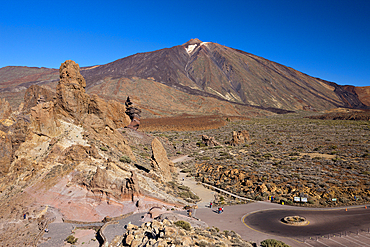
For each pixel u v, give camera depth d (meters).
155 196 43.62
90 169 44.00
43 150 46.78
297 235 31.67
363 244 28.34
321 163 66.06
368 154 70.38
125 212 39.47
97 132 58.75
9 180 43.88
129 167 52.59
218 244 24.86
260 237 31.59
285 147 97.12
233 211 42.59
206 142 120.56
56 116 51.66
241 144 115.25
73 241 32.47
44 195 40.41
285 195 49.12
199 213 41.62
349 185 48.12
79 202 39.97
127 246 27.08
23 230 35.34
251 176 60.81
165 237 24.41
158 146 64.81
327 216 38.06
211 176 69.38
